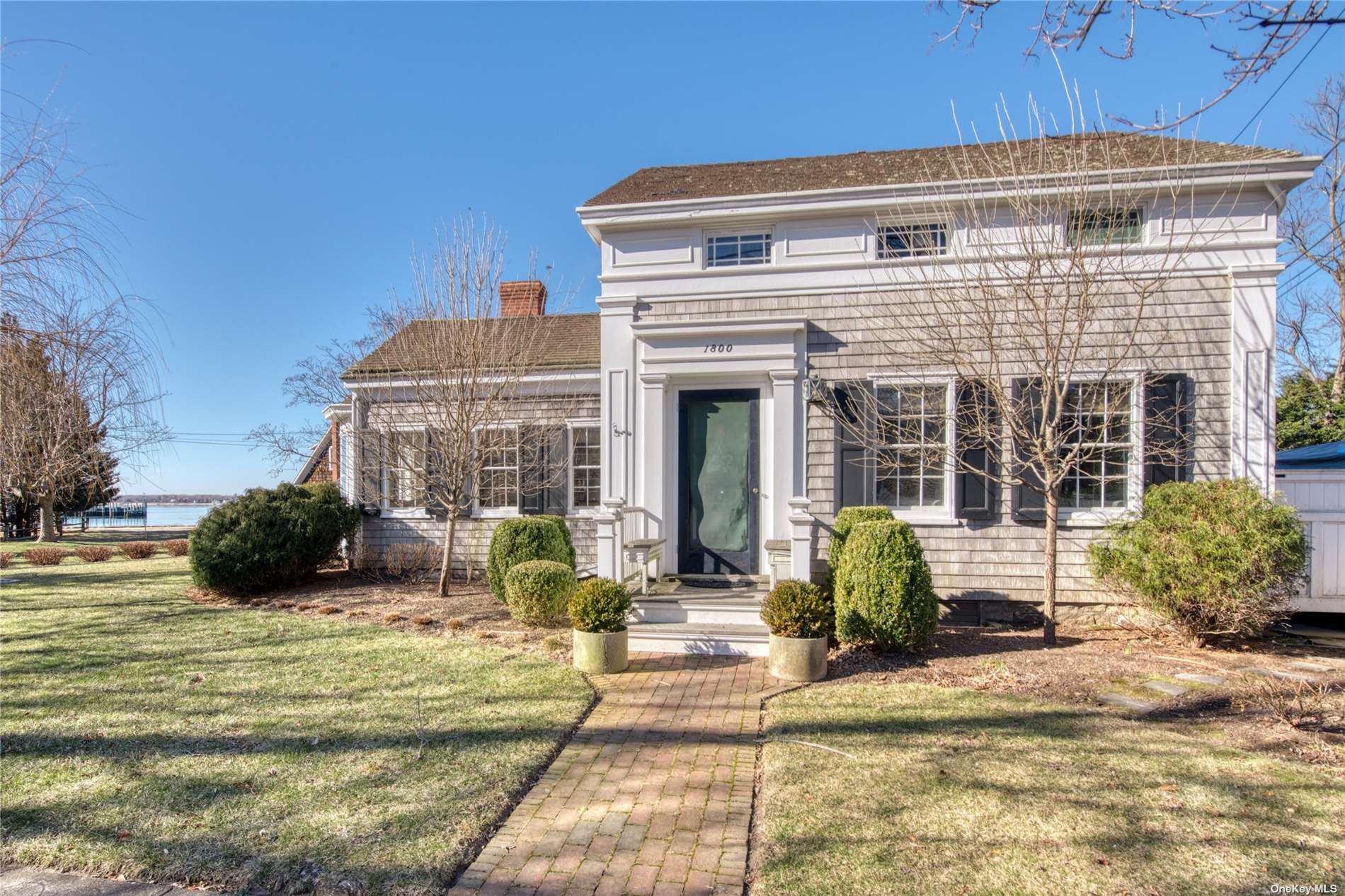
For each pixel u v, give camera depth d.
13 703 5.70
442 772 4.40
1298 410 14.97
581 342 12.49
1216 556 7.16
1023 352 8.83
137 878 3.30
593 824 3.82
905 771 4.41
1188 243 7.62
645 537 9.57
